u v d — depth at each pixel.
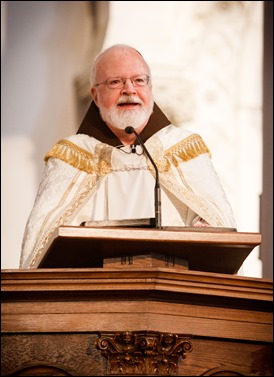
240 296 9.57
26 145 20.36
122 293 9.35
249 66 21.20
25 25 20.69
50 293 9.38
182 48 20.94
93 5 20.86
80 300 9.44
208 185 13.38
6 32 20.62
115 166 13.48
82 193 13.22
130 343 9.33
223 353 9.66
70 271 9.28
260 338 9.74
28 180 20.27
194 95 20.86
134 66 13.47
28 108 20.48
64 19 20.80
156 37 20.89
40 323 9.40
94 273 9.28
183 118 20.78
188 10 21.02
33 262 12.04
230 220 13.14
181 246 9.64
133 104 13.36
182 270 9.32
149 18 20.92
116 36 20.80
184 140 13.77
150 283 9.26
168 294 9.41
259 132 21.02
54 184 13.27
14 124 20.39
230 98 21.02
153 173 13.43
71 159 13.55
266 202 20.69
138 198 13.26
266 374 9.73
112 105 13.36
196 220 13.18
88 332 9.40
